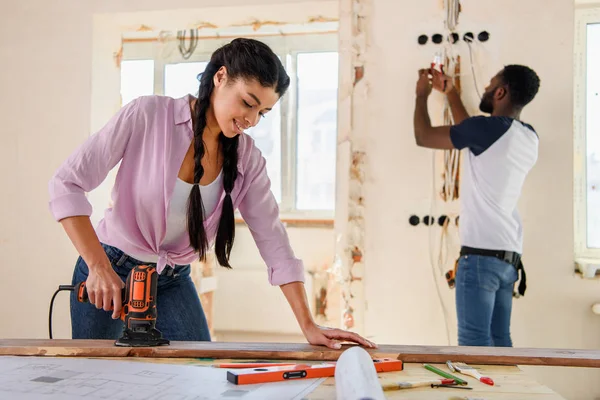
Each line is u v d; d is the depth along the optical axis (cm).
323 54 402
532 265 274
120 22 316
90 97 314
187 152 152
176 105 152
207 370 109
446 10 282
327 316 389
